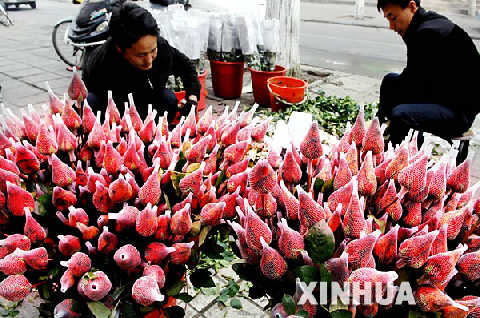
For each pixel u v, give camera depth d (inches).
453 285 36.5
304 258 33.8
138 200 40.2
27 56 277.3
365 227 33.6
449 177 41.8
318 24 514.3
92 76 98.0
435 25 110.0
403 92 126.3
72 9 567.5
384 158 46.0
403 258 33.1
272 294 38.0
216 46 198.1
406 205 38.5
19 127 49.6
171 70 110.5
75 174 41.9
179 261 40.0
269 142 50.4
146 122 50.6
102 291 34.7
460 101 112.9
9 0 497.0
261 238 33.3
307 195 34.5
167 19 163.6
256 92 200.8
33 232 36.8
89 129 48.3
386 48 368.5
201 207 44.1
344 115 185.6
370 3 777.6
